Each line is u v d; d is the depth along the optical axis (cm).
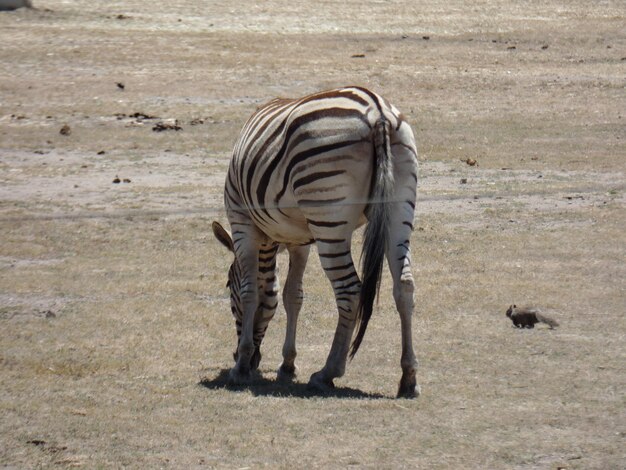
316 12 6419
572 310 1950
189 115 4228
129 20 6009
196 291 2125
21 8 6075
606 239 2520
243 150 1567
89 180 3231
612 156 3581
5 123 4044
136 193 3048
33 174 3300
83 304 2011
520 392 1449
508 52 5512
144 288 2134
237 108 4366
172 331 1845
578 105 4466
